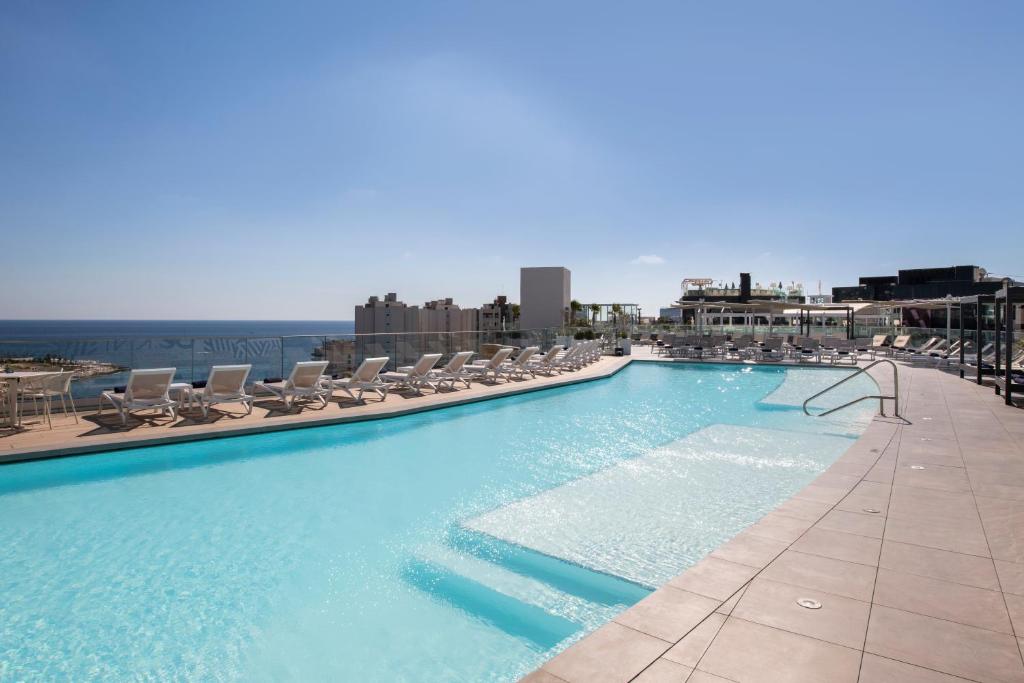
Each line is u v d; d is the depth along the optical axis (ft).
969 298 41.70
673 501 16.99
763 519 12.52
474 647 9.71
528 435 27.32
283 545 14.06
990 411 28.53
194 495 18.03
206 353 31.19
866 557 10.34
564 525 15.10
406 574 12.50
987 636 7.48
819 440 25.86
